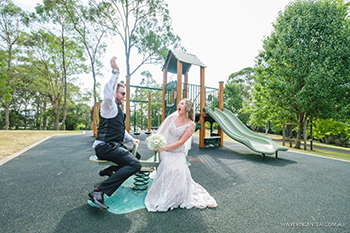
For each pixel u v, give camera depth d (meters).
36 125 37.19
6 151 4.93
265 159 4.88
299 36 8.67
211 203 2.02
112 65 1.82
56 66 22.69
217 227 1.58
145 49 17.17
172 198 1.91
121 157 1.86
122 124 2.08
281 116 9.87
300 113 9.12
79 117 30.55
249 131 6.50
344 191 2.62
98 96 19.34
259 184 2.83
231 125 6.68
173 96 8.23
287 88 8.41
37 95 28.50
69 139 8.12
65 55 21.09
